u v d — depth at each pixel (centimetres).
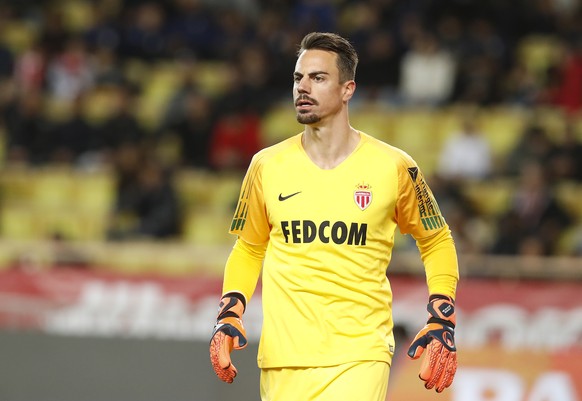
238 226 1673
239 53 4962
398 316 3162
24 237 4228
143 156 4044
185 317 3173
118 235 3859
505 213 3984
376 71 4888
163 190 3962
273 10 5334
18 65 4875
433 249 1661
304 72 1591
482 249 3806
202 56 5134
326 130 1603
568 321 3144
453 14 5194
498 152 4728
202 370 2966
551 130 4762
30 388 2958
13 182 4456
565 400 2680
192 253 3450
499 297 3170
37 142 4538
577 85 4894
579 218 4288
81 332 3014
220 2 5288
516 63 5016
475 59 4884
